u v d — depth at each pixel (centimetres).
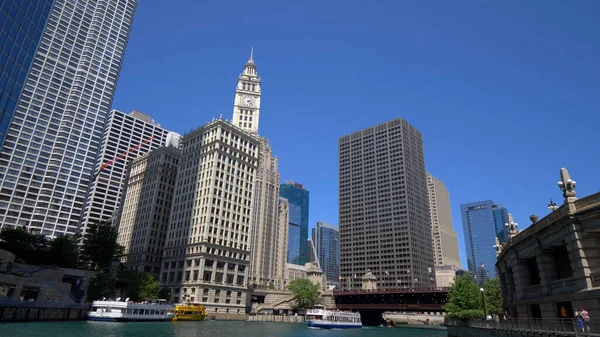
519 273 4181
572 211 3034
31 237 9862
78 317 7675
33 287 7231
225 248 13750
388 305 14262
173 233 14662
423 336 8344
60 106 18875
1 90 7138
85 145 19275
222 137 15062
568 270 3375
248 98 19675
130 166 19238
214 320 11381
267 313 14112
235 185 15025
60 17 19700
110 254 10388
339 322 11138
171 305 9975
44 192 17612
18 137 17388
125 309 7944
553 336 2806
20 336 4378
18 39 7581
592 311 2770
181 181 15525
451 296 8500
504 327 3831
